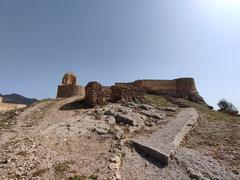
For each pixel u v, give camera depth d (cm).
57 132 1736
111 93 2969
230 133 2048
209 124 2350
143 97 3209
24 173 1095
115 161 1265
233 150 1623
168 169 1306
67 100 3097
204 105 4050
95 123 1989
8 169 1120
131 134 1834
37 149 1389
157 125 2186
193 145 1727
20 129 1853
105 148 1481
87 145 1523
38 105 2811
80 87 3878
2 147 1402
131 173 1226
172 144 1577
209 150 1628
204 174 1260
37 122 2098
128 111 2441
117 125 2023
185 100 3959
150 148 1464
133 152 1488
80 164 1226
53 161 1240
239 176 1262
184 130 1948
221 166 1369
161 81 4606
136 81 4750
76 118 2167
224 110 4012
